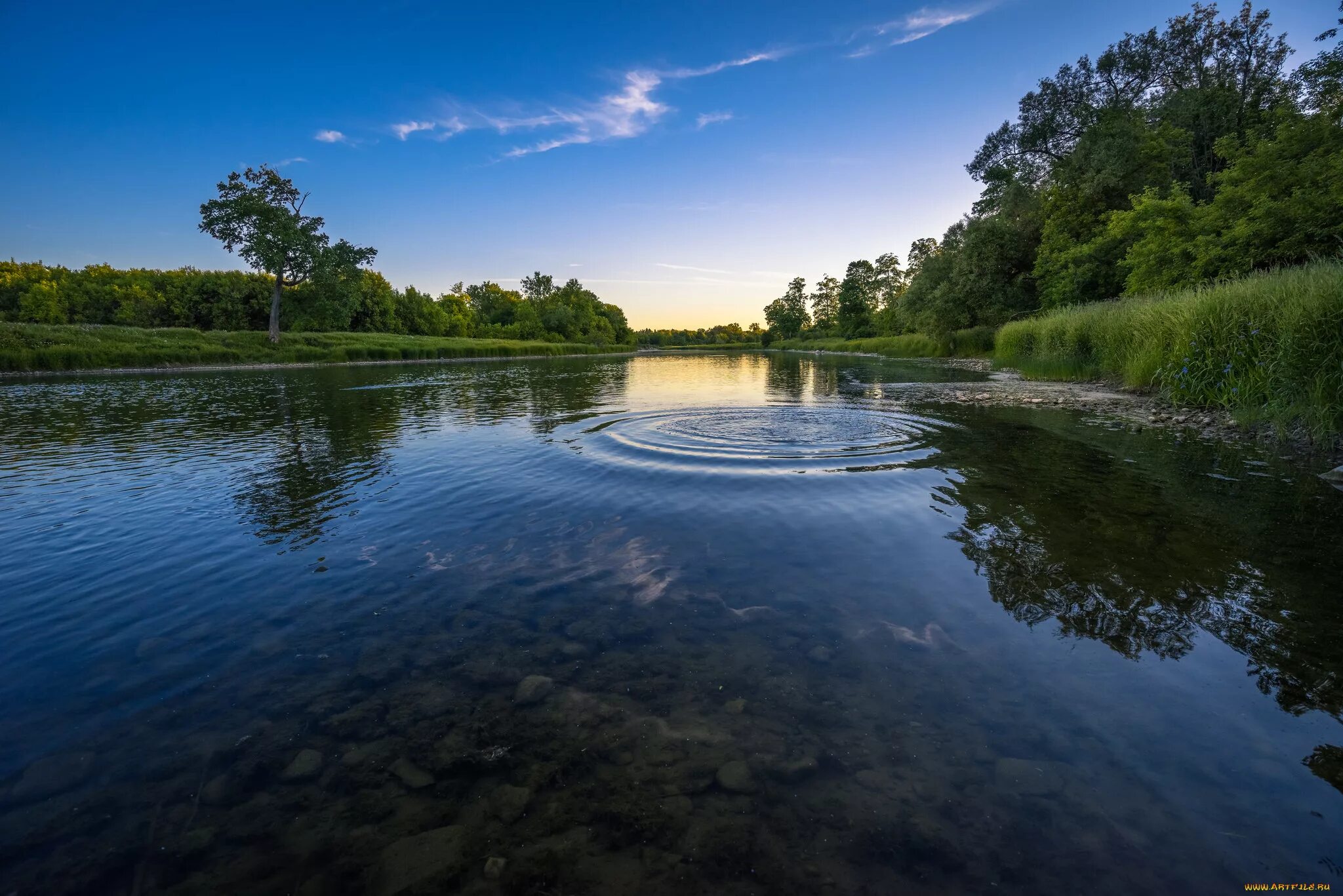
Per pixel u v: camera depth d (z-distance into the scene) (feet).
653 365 120.98
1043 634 9.61
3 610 11.19
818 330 330.95
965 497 17.22
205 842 6.03
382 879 5.57
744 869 5.59
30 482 20.65
